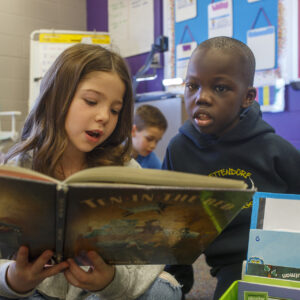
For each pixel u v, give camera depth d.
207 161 1.08
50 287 0.78
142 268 0.79
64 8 3.54
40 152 0.79
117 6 3.40
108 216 0.54
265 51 2.33
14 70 3.24
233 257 1.04
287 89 2.26
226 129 1.04
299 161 1.05
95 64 0.77
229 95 0.94
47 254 0.60
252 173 1.05
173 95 2.64
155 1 3.08
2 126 3.15
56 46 2.99
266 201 0.77
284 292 0.65
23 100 3.30
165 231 0.59
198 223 0.59
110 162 0.86
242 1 2.44
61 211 0.51
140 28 3.23
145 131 1.89
